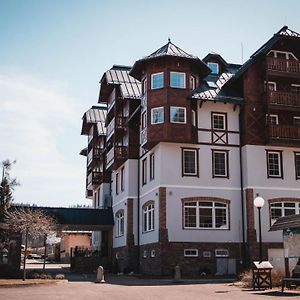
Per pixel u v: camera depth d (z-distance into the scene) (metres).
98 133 48.94
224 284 22.81
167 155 31.75
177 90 31.91
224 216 31.95
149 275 30.75
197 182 31.86
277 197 32.25
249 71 33.25
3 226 27.88
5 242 28.72
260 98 33.12
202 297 16.42
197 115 32.75
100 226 41.97
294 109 32.78
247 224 31.56
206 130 32.69
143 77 34.25
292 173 32.97
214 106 33.19
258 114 32.91
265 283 20.00
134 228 36.72
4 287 21.89
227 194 32.22
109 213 43.03
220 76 36.22
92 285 23.22
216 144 32.69
